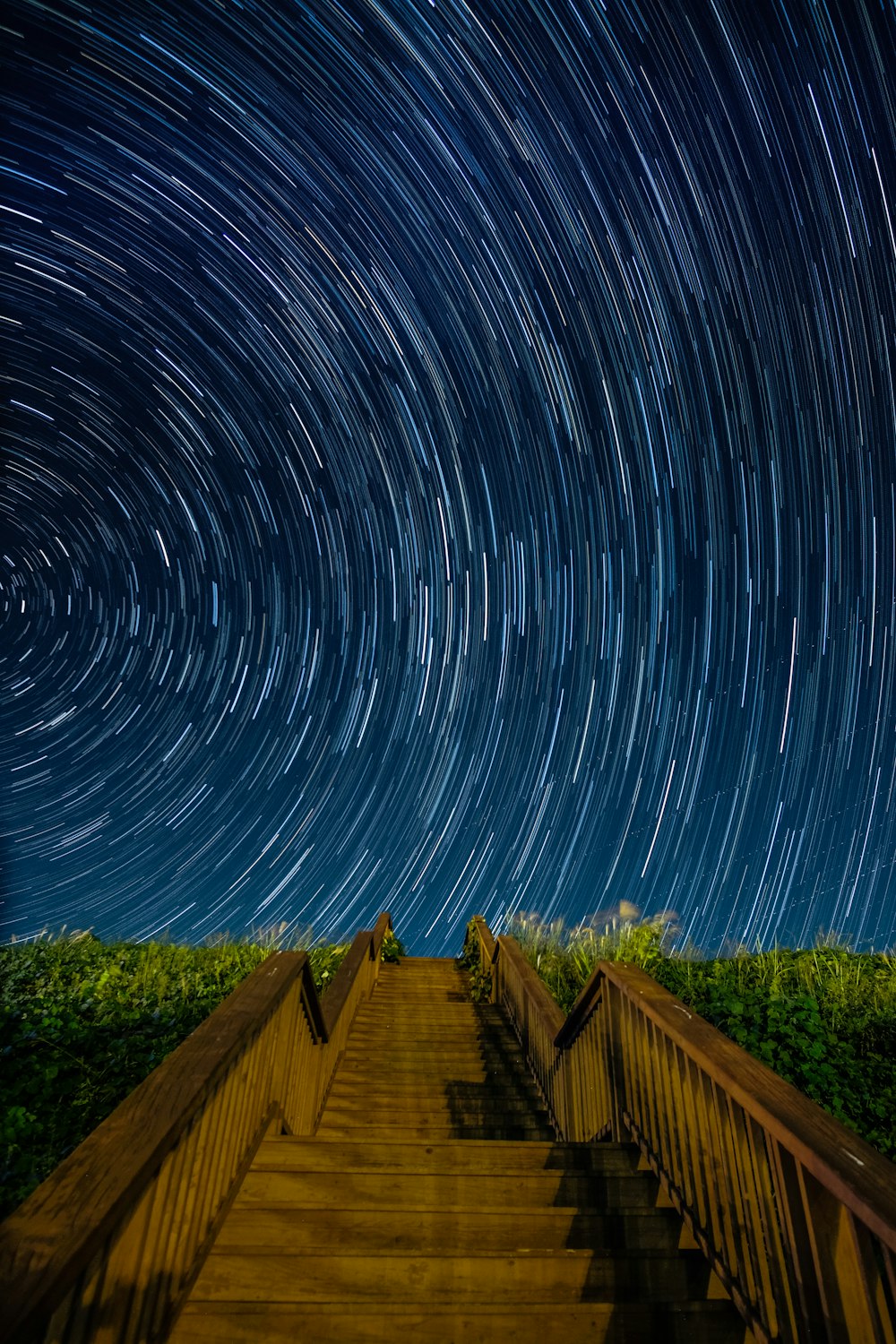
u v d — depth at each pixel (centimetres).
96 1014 684
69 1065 548
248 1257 286
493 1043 800
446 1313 262
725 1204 282
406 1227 316
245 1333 254
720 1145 291
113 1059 566
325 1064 596
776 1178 244
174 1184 251
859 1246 205
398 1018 910
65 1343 180
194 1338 253
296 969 438
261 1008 355
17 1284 156
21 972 818
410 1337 256
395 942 1430
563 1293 285
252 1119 364
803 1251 231
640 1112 390
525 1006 757
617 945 1052
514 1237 319
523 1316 263
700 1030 325
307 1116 514
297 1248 290
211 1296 275
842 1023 682
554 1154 392
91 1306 194
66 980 827
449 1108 603
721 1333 265
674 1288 291
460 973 1273
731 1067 280
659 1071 366
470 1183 347
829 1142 222
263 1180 342
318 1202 337
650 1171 367
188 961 995
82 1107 489
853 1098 551
